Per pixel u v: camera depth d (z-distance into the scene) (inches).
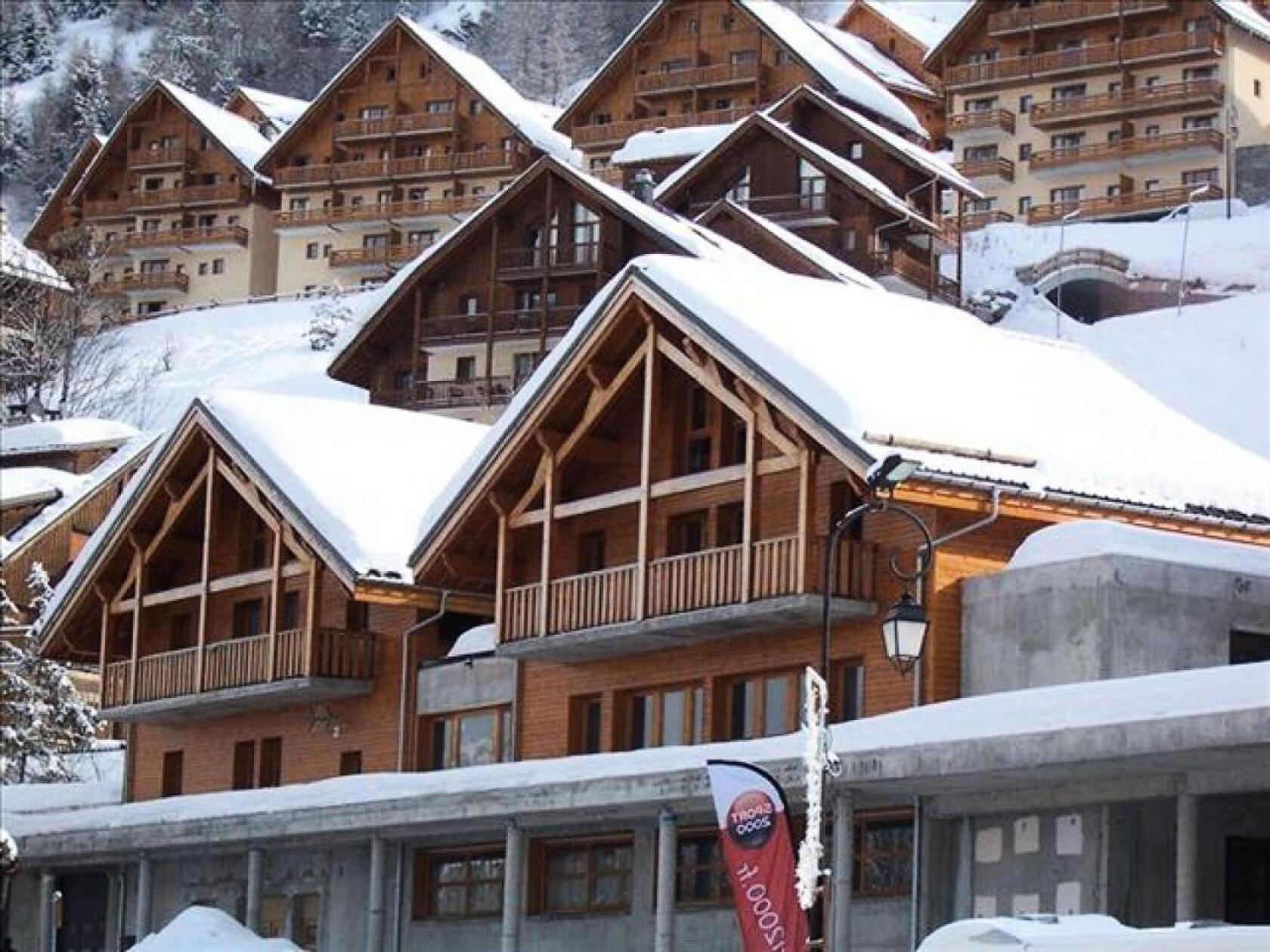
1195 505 1700.3
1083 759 1224.2
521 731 1900.8
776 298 1732.3
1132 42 5073.8
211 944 1652.3
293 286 5979.3
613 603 1740.9
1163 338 3727.9
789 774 1405.0
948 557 1616.6
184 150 6215.6
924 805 1464.1
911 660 1212.5
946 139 5792.3
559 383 1785.2
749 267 1836.9
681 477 1780.3
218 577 2190.0
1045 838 1398.9
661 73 5433.1
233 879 2033.7
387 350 4160.9
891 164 4293.8
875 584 1630.2
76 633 2285.9
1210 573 1569.9
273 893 1999.3
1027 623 1571.1
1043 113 5137.8
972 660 1600.6
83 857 2063.2
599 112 5585.6
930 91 5753.0
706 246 3602.4
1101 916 1034.1
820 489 1683.1
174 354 5457.7
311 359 5221.5
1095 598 1535.4
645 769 1510.8
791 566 1609.3
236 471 2102.6
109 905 2158.0
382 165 5821.9
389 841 1873.8
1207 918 1346.0
